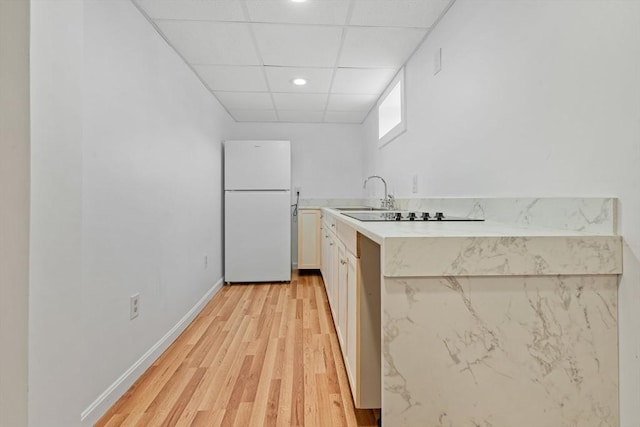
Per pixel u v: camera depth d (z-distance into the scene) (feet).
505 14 4.65
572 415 3.09
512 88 4.52
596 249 3.04
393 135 9.72
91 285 4.75
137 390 5.50
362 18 6.62
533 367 3.10
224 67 8.87
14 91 2.29
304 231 13.87
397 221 5.08
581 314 3.08
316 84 10.20
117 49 5.43
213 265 11.12
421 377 3.11
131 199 5.85
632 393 2.93
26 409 2.33
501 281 3.11
